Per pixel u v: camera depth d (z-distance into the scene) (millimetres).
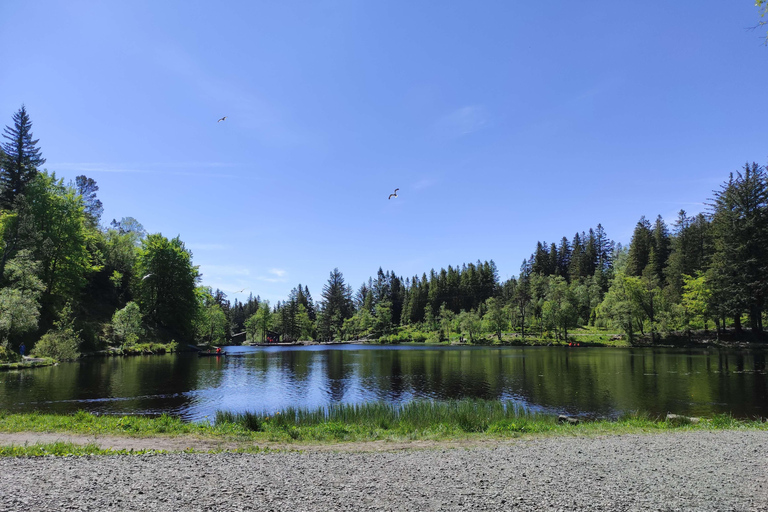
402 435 14656
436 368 47469
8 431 13656
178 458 10125
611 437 13742
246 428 15547
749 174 64875
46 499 6957
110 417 16938
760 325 66438
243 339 151000
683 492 7617
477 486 7965
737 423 16688
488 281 153500
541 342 94625
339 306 152625
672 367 42562
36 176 61562
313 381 36469
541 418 18141
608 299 85625
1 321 38469
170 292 75125
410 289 169000
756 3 10383
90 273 66938
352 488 7801
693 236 85375
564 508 6805
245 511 6531
